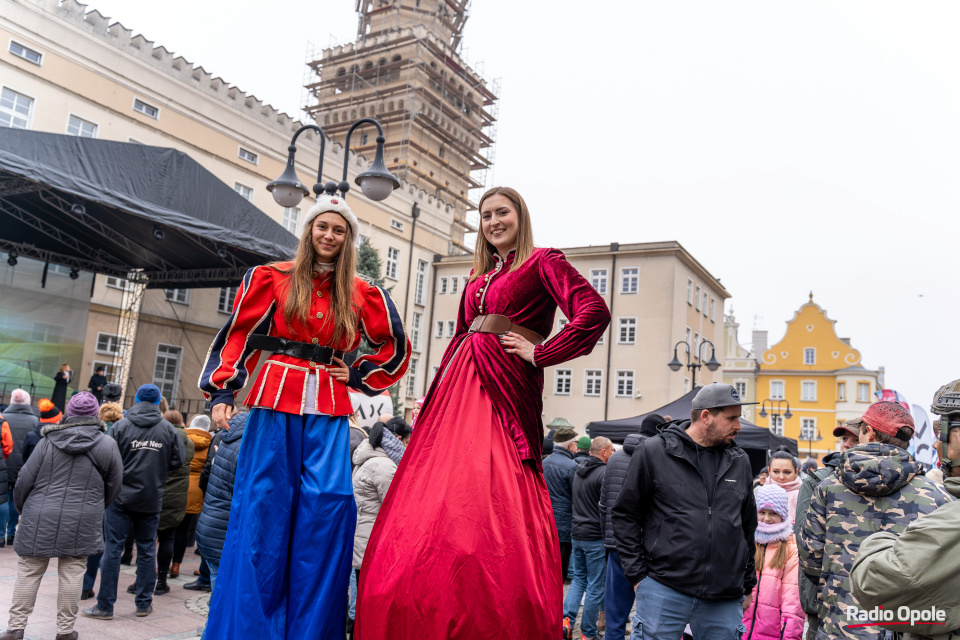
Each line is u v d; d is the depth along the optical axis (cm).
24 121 1966
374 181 906
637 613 374
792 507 557
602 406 3359
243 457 258
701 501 367
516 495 215
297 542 247
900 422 334
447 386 241
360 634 211
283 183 975
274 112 2766
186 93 2422
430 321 3734
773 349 5959
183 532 752
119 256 1598
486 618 197
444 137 5225
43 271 1612
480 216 268
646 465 379
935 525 195
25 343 1574
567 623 642
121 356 2128
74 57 2086
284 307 270
